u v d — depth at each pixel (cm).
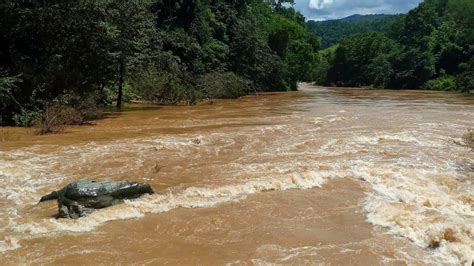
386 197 955
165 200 939
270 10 7962
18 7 2236
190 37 4566
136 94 3575
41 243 735
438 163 1263
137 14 2703
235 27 5447
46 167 1230
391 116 2445
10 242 737
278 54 6700
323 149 1462
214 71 4684
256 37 5472
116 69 2786
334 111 2784
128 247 723
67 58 2477
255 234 773
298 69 7156
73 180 1106
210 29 5003
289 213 873
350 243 730
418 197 934
